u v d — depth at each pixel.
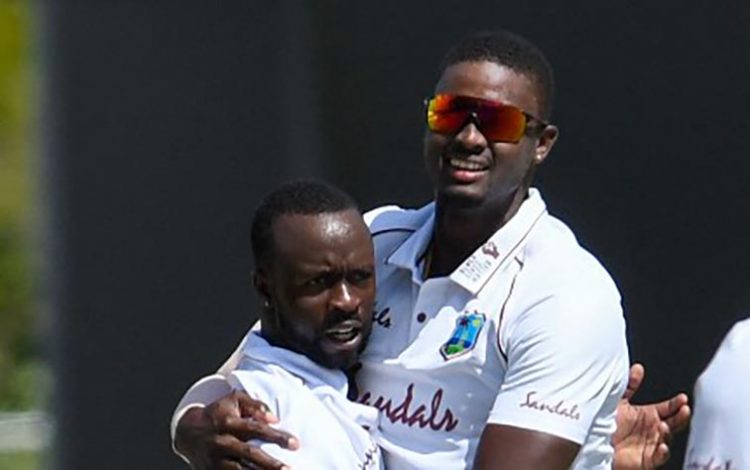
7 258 55.38
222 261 27.28
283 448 14.05
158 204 27.44
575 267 14.09
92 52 27.27
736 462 12.75
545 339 13.79
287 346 14.59
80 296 27.73
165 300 27.48
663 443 15.53
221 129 27.06
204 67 27.00
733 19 23.61
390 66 26.03
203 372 27.36
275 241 14.34
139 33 27.05
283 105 26.78
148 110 27.27
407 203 26.00
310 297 14.27
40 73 27.64
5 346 54.12
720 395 12.94
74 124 27.52
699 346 23.95
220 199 27.20
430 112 14.19
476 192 14.11
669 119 24.19
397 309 14.68
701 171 24.03
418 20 25.80
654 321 24.30
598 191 24.67
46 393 28.86
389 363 14.46
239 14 26.75
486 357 14.06
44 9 27.53
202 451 14.30
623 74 24.41
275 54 26.77
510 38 14.34
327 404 14.34
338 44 26.36
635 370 15.62
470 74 14.09
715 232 23.94
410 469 14.29
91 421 27.81
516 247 14.23
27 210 55.12
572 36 24.64
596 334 13.85
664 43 24.14
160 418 27.55
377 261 14.99
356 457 14.23
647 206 24.38
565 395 13.70
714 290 23.92
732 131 23.78
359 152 26.39
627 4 24.27
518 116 14.05
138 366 27.61
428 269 14.70
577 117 24.72
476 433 14.18
